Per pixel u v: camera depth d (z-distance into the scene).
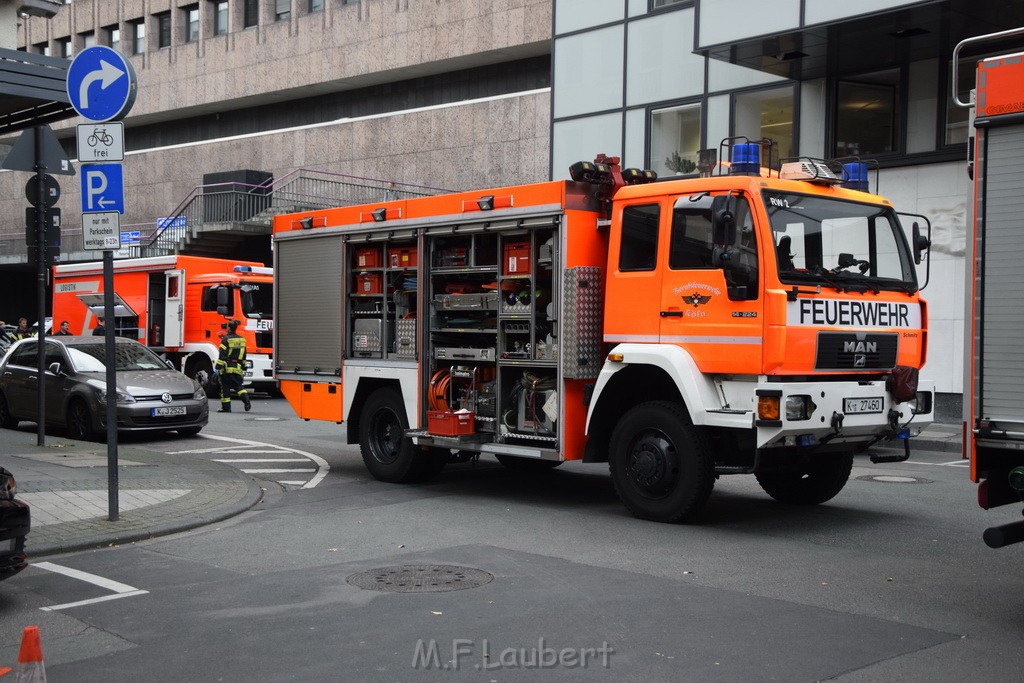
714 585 6.81
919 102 17.97
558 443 9.56
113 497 8.84
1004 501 6.01
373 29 35.84
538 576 7.05
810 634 5.72
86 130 8.62
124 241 37.69
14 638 5.70
